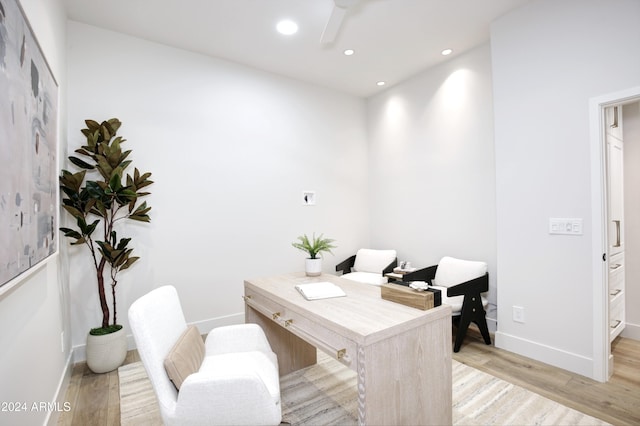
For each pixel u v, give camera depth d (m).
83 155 2.65
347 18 2.66
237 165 3.43
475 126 3.21
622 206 2.96
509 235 2.68
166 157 3.04
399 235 4.07
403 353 1.46
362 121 4.49
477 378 2.29
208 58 3.28
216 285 3.29
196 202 3.19
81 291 2.64
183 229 3.12
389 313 1.59
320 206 4.07
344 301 1.81
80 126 2.66
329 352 1.50
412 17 2.66
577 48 2.27
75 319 2.62
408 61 3.45
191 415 1.26
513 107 2.62
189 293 3.15
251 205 3.52
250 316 2.31
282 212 3.75
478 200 3.21
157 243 2.99
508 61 2.64
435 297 1.68
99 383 2.29
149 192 2.94
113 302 2.63
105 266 2.74
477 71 3.17
